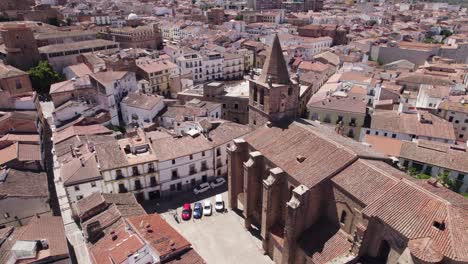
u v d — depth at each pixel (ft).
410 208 118.32
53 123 315.99
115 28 620.49
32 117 260.62
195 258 142.51
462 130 297.12
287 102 191.83
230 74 529.45
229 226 199.52
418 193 121.49
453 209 113.19
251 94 201.26
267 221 167.53
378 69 479.41
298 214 141.08
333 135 183.32
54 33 508.53
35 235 152.25
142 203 222.89
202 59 488.85
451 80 388.37
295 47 583.58
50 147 284.61
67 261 143.54
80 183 200.54
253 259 175.73
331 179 142.41
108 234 155.94
